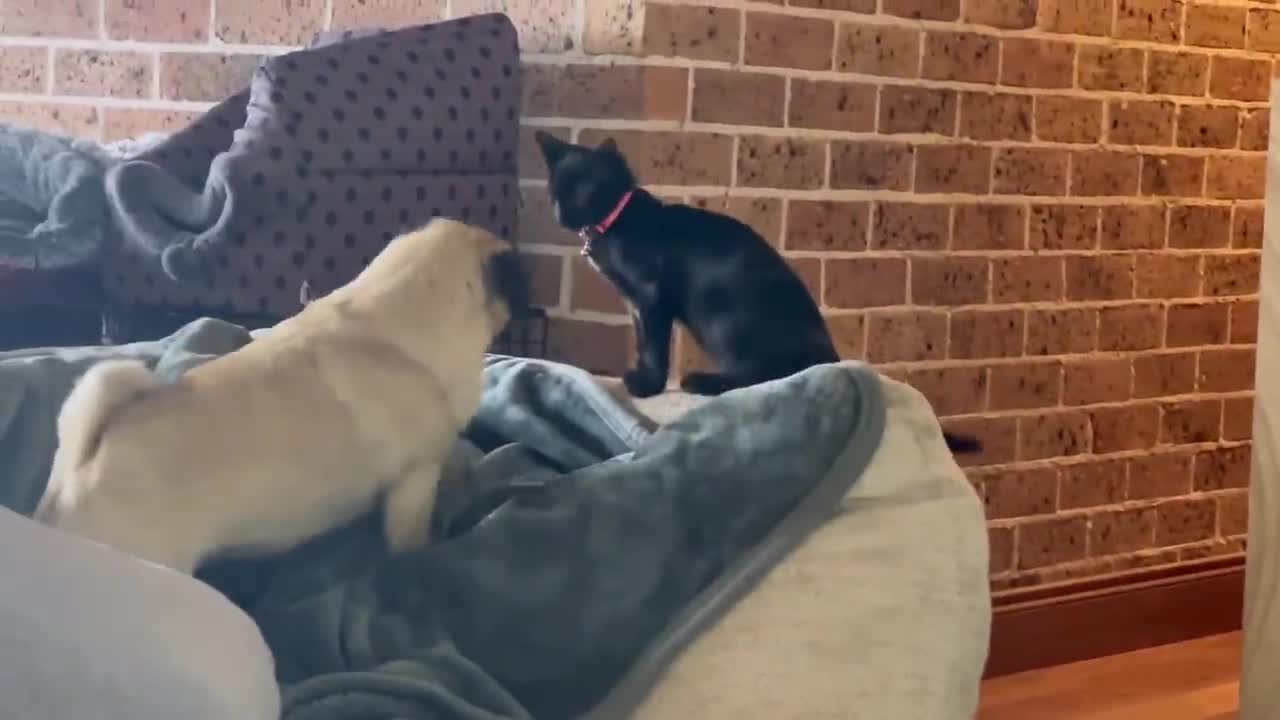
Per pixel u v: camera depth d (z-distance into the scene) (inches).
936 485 49.6
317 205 84.3
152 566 29.5
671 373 89.7
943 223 104.7
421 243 47.3
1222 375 123.2
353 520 44.8
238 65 106.2
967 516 49.6
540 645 42.4
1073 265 112.7
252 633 30.4
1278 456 83.3
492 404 56.3
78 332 86.9
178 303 84.5
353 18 102.0
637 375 75.8
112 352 54.4
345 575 44.4
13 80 113.0
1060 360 113.1
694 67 91.0
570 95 92.4
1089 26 110.6
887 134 100.7
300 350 43.0
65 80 111.6
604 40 90.7
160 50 108.4
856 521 47.6
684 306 74.2
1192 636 123.3
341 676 37.8
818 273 98.5
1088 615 116.6
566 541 44.1
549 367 58.3
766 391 50.1
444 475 49.4
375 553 45.2
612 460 49.4
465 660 40.0
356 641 40.3
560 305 93.4
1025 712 104.0
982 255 107.3
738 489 46.7
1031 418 112.1
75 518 37.3
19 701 25.5
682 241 73.6
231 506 39.9
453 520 47.0
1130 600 119.0
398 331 44.9
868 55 98.8
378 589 42.8
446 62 88.4
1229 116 120.1
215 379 41.1
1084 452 115.6
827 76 97.0
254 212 82.7
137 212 84.2
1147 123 115.3
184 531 38.8
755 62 93.4
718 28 91.7
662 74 89.9
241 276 83.6
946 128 103.8
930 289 104.7
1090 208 113.0
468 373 46.3
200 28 107.0
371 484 43.9
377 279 46.1
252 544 41.3
